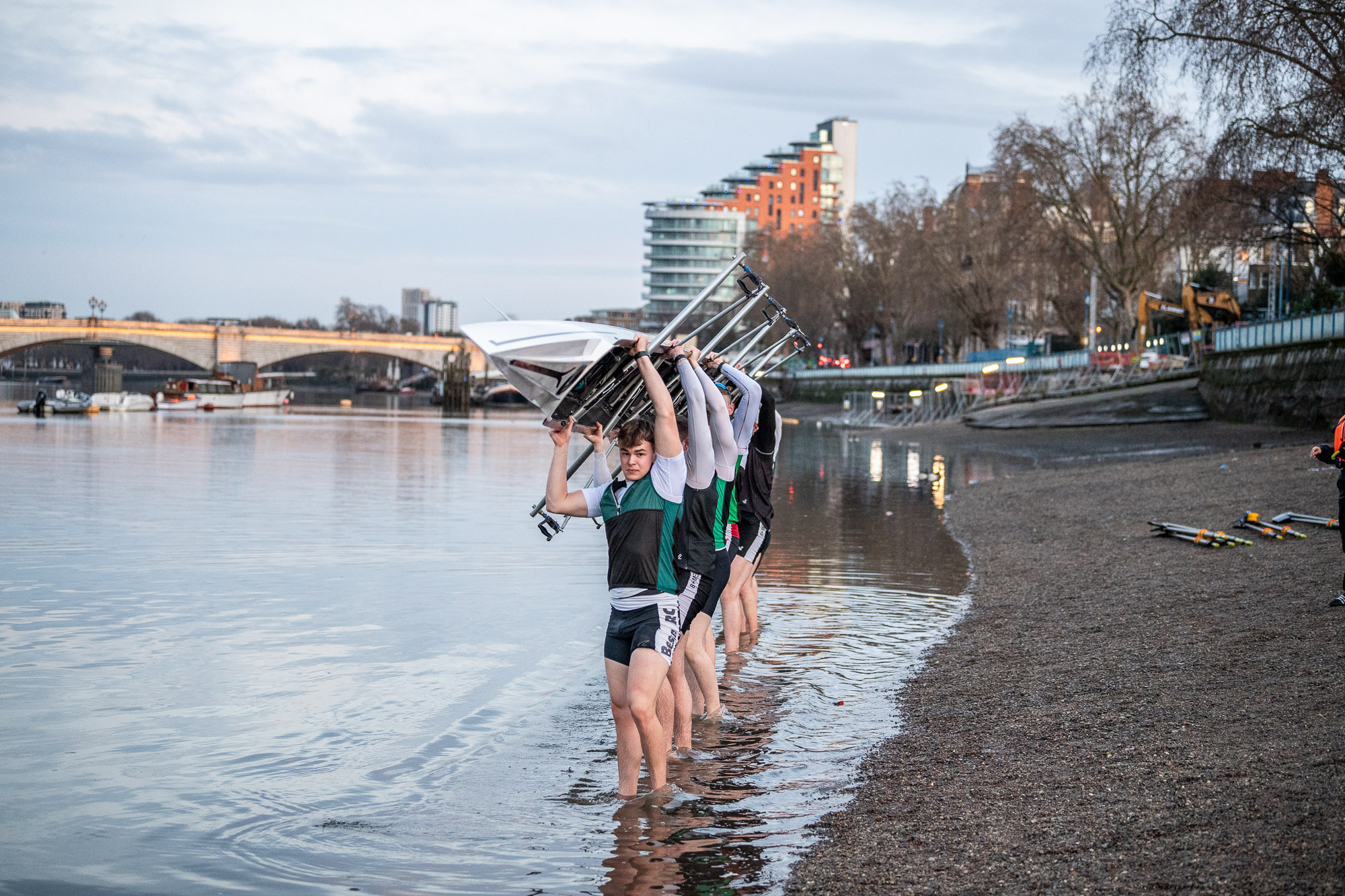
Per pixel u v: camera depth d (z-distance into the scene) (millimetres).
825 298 101500
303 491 25969
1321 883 4316
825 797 6078
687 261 195625
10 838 5535
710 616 7512
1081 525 17297
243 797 6148
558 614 11391
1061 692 7758
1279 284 56219
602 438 6867
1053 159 53000
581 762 6766
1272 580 10859
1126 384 51219
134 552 15633
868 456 40812
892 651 9703
